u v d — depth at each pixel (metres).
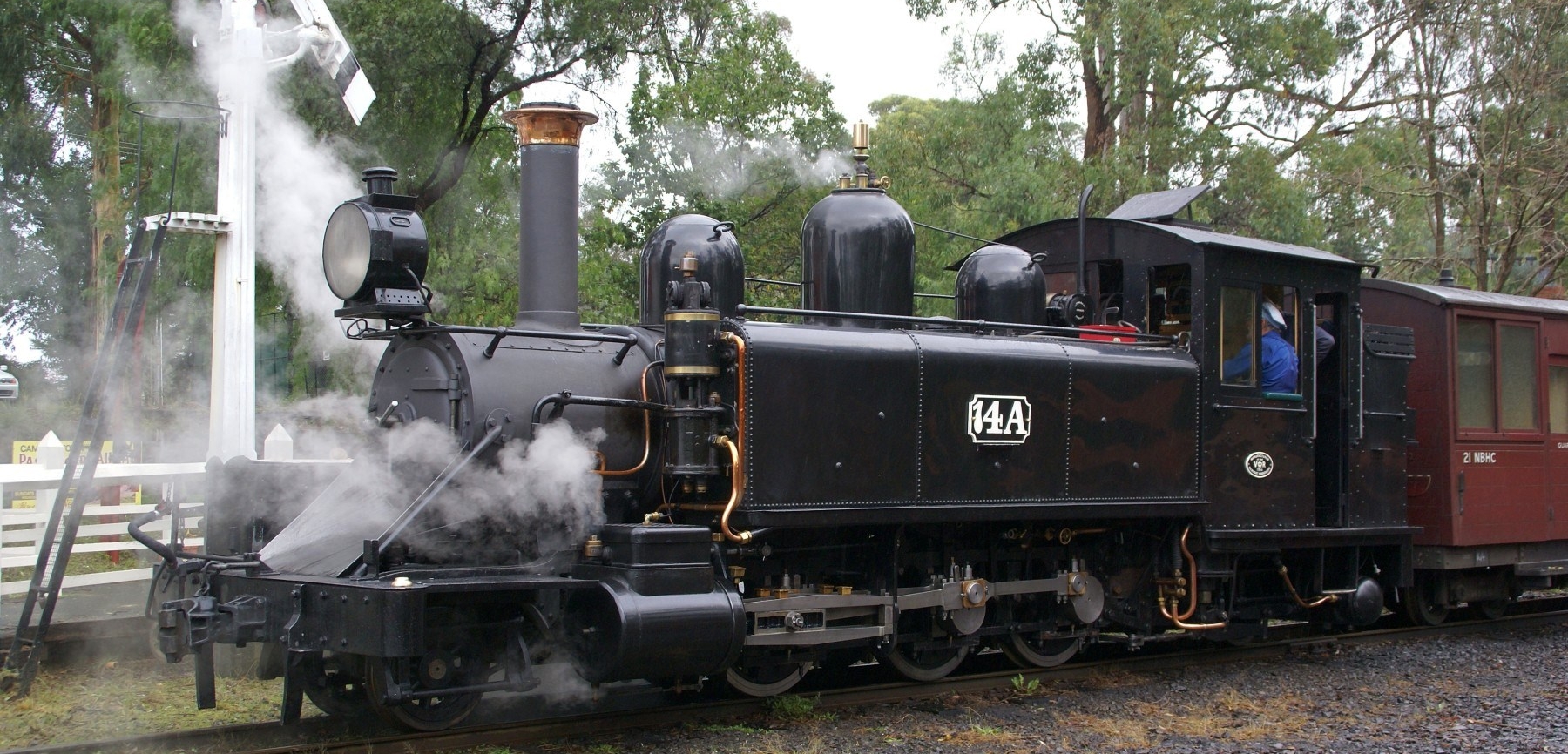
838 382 6.65
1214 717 7.04
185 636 5.73
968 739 6.34
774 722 6.60
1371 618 9.12
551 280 6.73
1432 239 24.73
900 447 6.86
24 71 22.45
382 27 16.59
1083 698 7.41
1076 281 8.85
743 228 17.52
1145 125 21.98
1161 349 8.22
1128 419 7.82
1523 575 10.95
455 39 17.44
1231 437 8.33
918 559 7.38
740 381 6.34
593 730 6.27
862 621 7.10
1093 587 8.00
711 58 18.83
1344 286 9.08
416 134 17.75
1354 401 9.02
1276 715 7.09
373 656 5.54
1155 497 7.91
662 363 6.55
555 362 6.34
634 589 5.86
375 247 6.04
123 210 20.42
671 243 6.98
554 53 19.02
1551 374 11.24
